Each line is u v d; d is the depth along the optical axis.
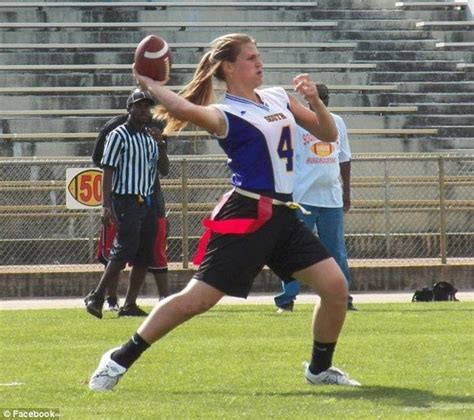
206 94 20.62
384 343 28.61
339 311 21.09
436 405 19.42
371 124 67.44
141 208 35.88
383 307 39.59
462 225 57.31
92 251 53.28
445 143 66.25
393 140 65.88
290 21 76.69
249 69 20.30
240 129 20.05
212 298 20.34
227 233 20.11
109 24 73.38
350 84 70.94
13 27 72.75
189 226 54.28
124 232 35.66
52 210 55.16
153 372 23.67
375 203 56.66
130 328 33.16
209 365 24.78
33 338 30.67
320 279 20.75
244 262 20.14
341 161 38.66
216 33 73.94
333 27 75.75
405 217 56.91
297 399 20.12
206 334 31.06
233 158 20.23
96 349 28.03
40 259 53.78
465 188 59.31
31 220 54.75
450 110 69.25
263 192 20.11
